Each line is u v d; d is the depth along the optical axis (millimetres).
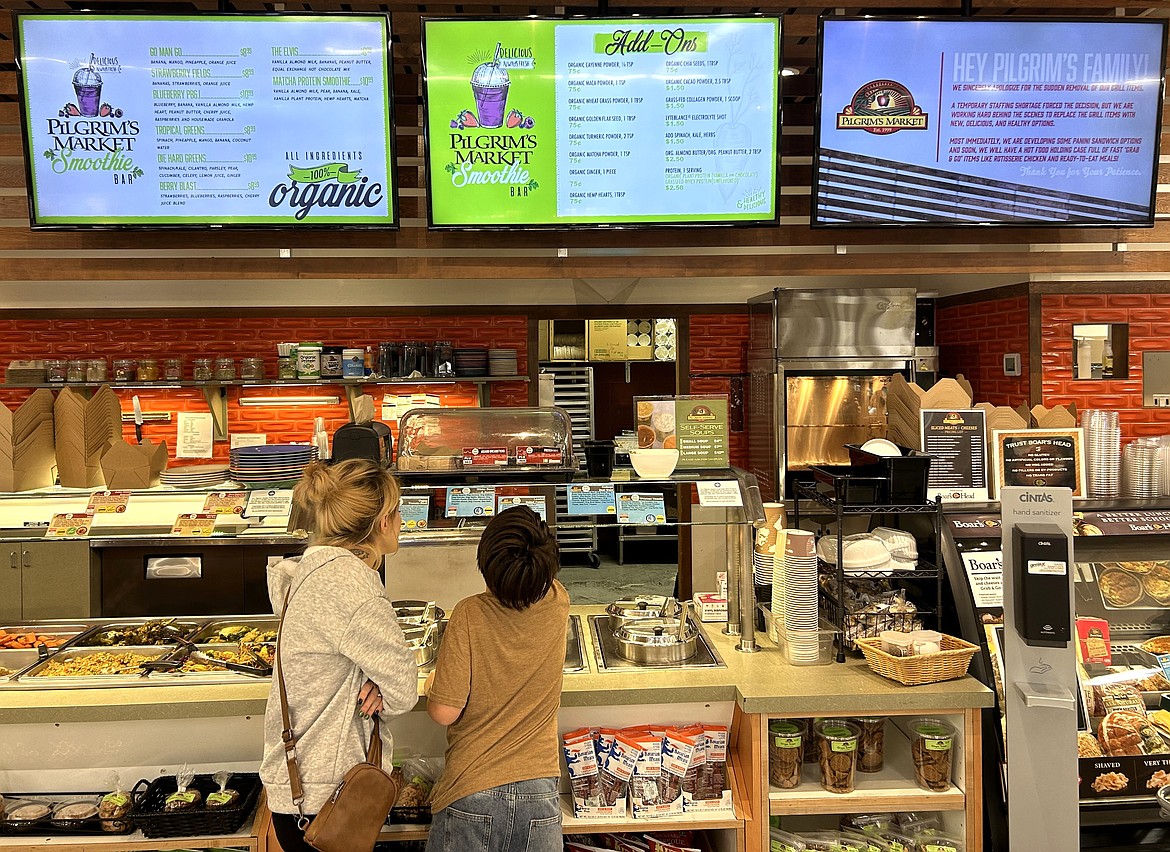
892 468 2969
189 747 2727
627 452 3312
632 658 2924
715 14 3369
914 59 3449
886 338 5500
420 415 3252
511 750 2316
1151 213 3580
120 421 3807
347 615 2145
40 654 2947
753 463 6090
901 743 3059
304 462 3809
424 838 2639
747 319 6375
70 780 2721
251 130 3375
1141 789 2865
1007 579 2682
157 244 3682
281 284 6125
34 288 5984
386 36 3340
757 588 3355
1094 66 3465
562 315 6273
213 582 3830
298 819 2146
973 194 3539
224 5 3521
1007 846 2730
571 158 3445
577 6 3705
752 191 3473
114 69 3303
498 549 2301
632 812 2693
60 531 3203
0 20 3580
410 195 3889
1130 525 3141
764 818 2689
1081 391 5496
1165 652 3080
